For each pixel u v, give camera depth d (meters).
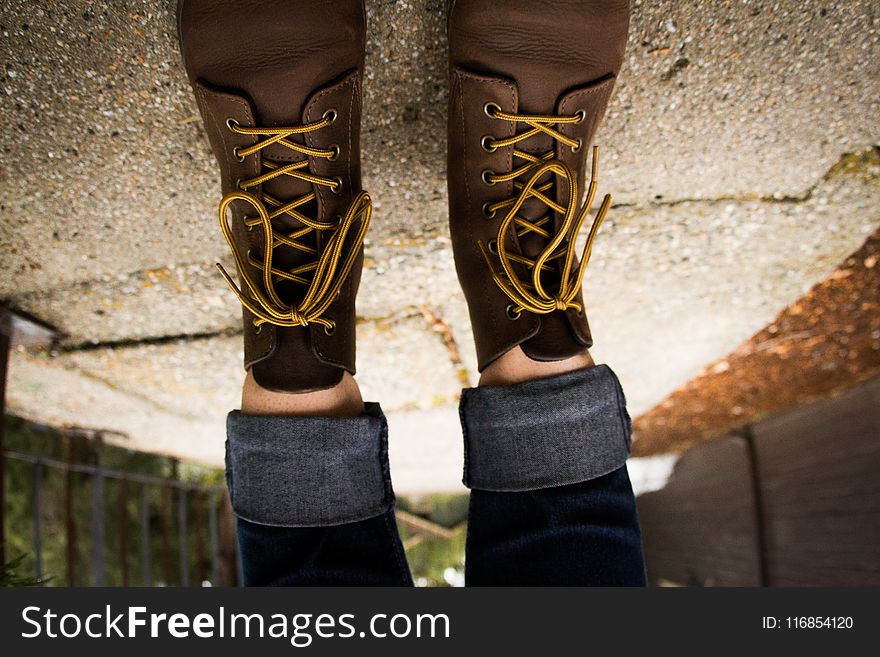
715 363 1.97
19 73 0.88
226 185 0.86
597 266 1.35
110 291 1.27
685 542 3.43
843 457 2.06
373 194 1.08
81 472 2.51
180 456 2.73
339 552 0.79
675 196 1.17
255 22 0.80
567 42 0.84
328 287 0.80
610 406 0.82
